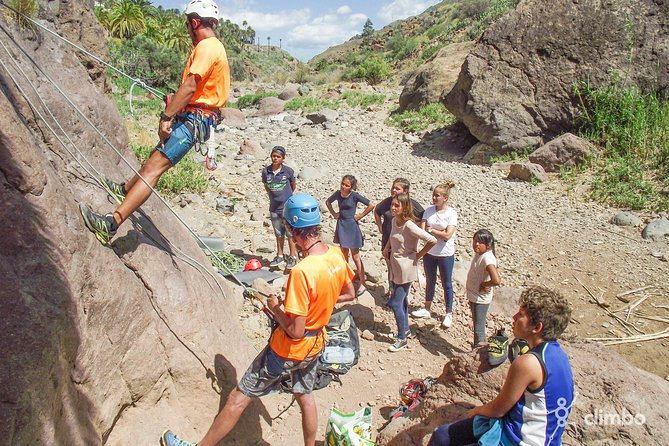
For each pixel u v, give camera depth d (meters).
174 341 3.88
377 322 6.77
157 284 3.92
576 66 12.75
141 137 13.16
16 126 3.08
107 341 3.29
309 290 3.41
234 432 4.11
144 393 3.63
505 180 11.95
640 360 6.24
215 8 3.87
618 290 7.62
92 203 3.76
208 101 3.88
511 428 2.97
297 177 12.82
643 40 12.48
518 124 13.02
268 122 19.78
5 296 2.64
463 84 13.64
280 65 116.12
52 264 2.91
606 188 10.69
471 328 6.78
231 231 9.26
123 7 43.72
